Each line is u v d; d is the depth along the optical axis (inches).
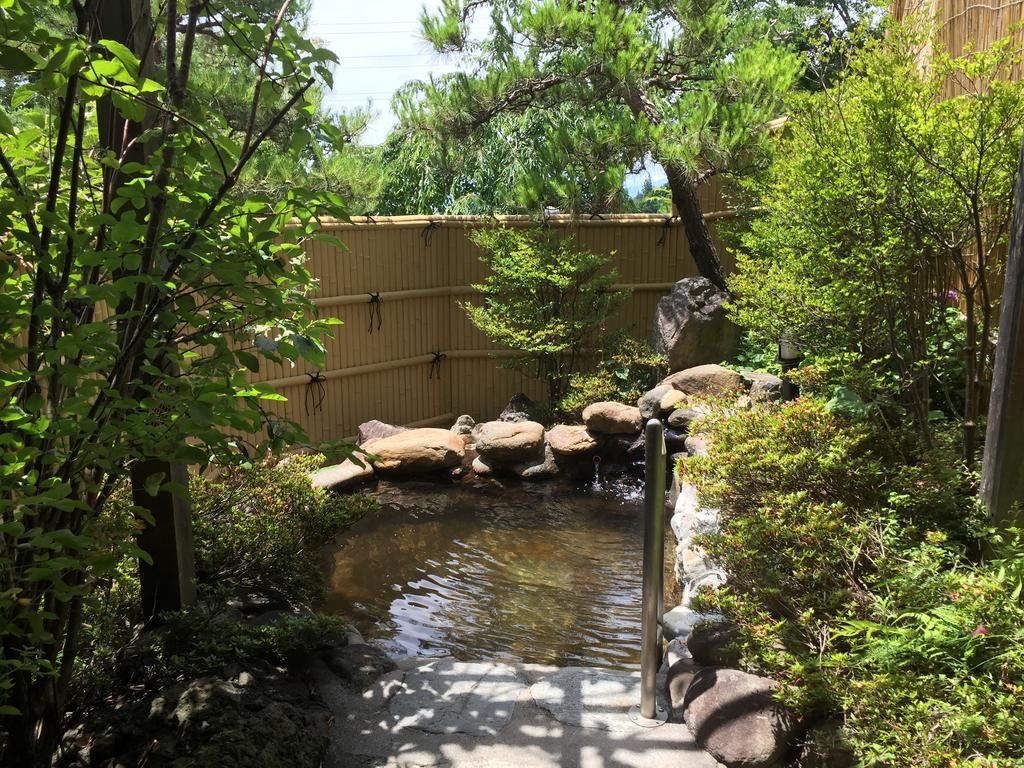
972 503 135.1
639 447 283.1
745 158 309.3
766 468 144.1
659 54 325.1
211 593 149.6
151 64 107.3
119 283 82.8
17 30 74.0
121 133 104.5
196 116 94.0
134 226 82.8
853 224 162.4
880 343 177.0
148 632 125.1
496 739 113.2
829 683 101.0
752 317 235.6
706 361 324.5
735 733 106.8
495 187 570.6
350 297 309.4
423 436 290.0
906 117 147.9
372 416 327.9
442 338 349.1
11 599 76.8
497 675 131.0
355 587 193.2
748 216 335.6
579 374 328.8
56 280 92.5
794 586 124.1
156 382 98.6
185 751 97.8
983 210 153.6
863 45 171.2
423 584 194.9
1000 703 88.6
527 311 330.3
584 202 313.3
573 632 167.6
